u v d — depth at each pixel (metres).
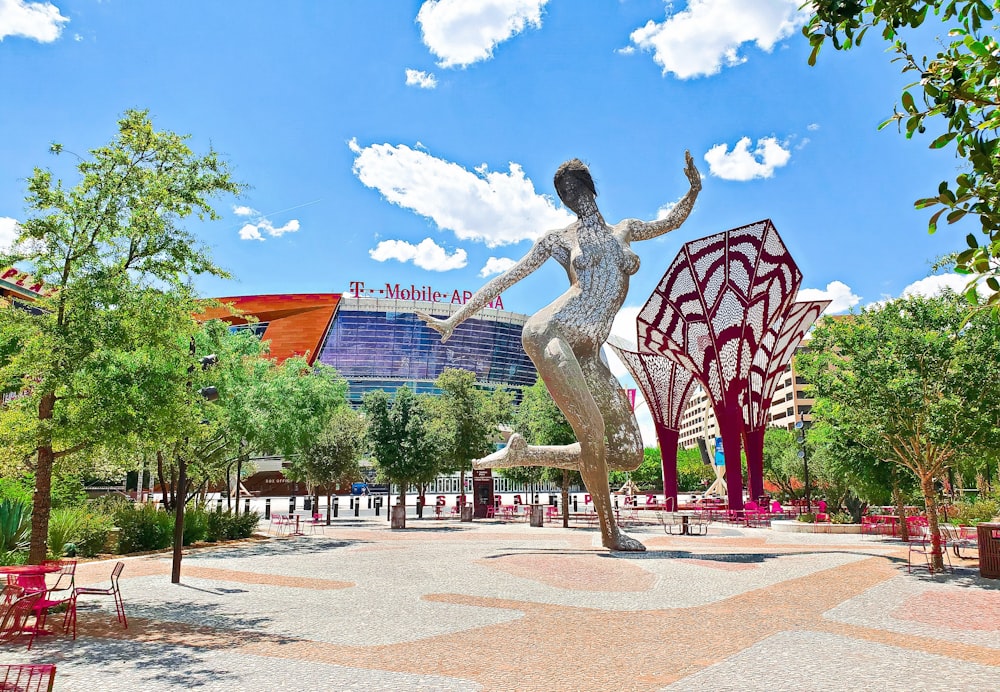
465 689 6.23
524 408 40.16
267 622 9.36
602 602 10.71
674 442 40.53
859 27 3.31
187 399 11.44
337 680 6.51
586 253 18.25
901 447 14.90
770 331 33.16
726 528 27.95
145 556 18.38
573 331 17.89
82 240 10.95
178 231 11.74
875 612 9.84
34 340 9.70
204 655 7.52
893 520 24.61
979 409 13.59
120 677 6.64
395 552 18.44
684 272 31.83
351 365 116.44
